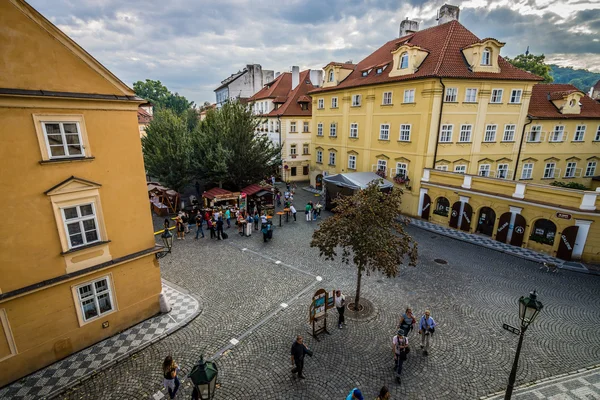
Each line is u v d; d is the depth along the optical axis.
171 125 27.91
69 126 9.23
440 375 9.70
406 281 15.57
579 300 13.98
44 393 8.92
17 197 8.51
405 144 26.23
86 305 10.59
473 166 26.47
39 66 8.37
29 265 9.01
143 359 10.33
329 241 12.23
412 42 28.64
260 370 9.86
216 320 12.39
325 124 35.84
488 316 12.74
